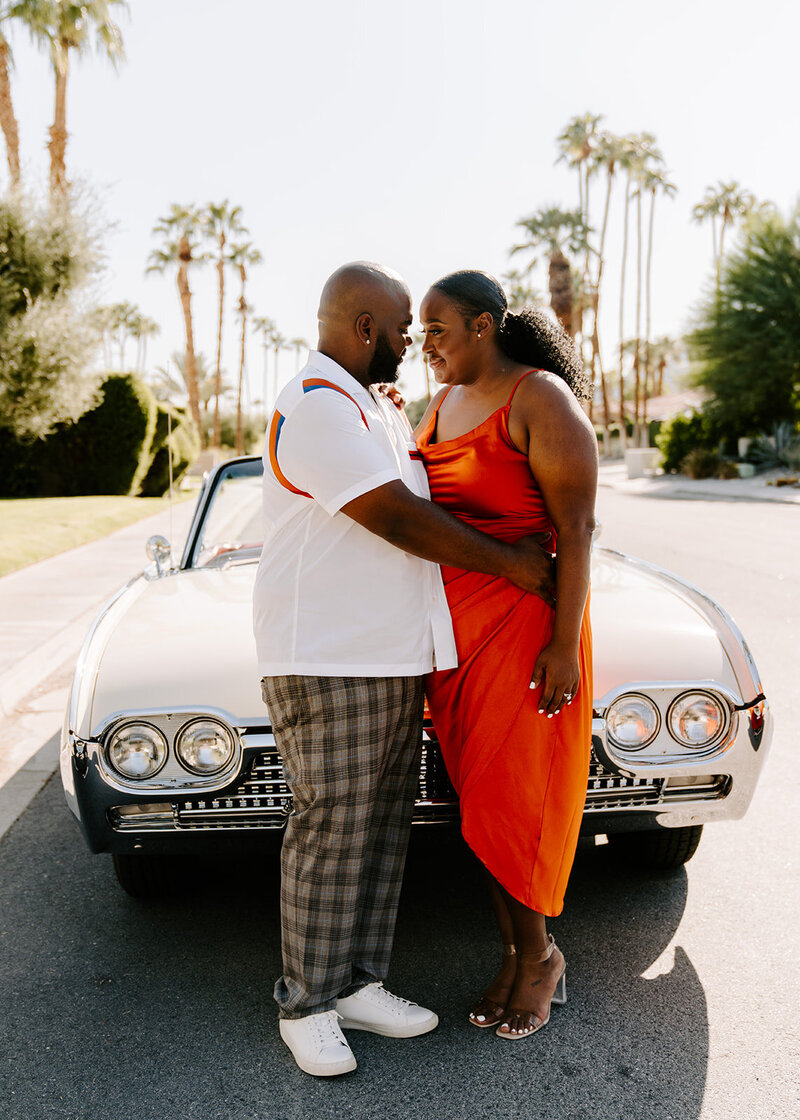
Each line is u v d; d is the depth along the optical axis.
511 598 2.07
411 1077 2.03
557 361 2.15
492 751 2.07
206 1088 2.01
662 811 2.43
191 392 40.84
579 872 2.95
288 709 2.04
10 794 3.84
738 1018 2.19
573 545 2.00
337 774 2.02
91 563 9.67
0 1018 2.29
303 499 2.00
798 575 8.43
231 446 60.41
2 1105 1.97
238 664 2.40
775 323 26.91
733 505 17.59
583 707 2.10
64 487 20.19
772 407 27.89
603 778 2.37
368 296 2.00
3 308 15.93
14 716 4.89
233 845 2.36
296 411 1.94
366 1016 2.18
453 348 2.04
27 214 16.73
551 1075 2.01
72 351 16.56
